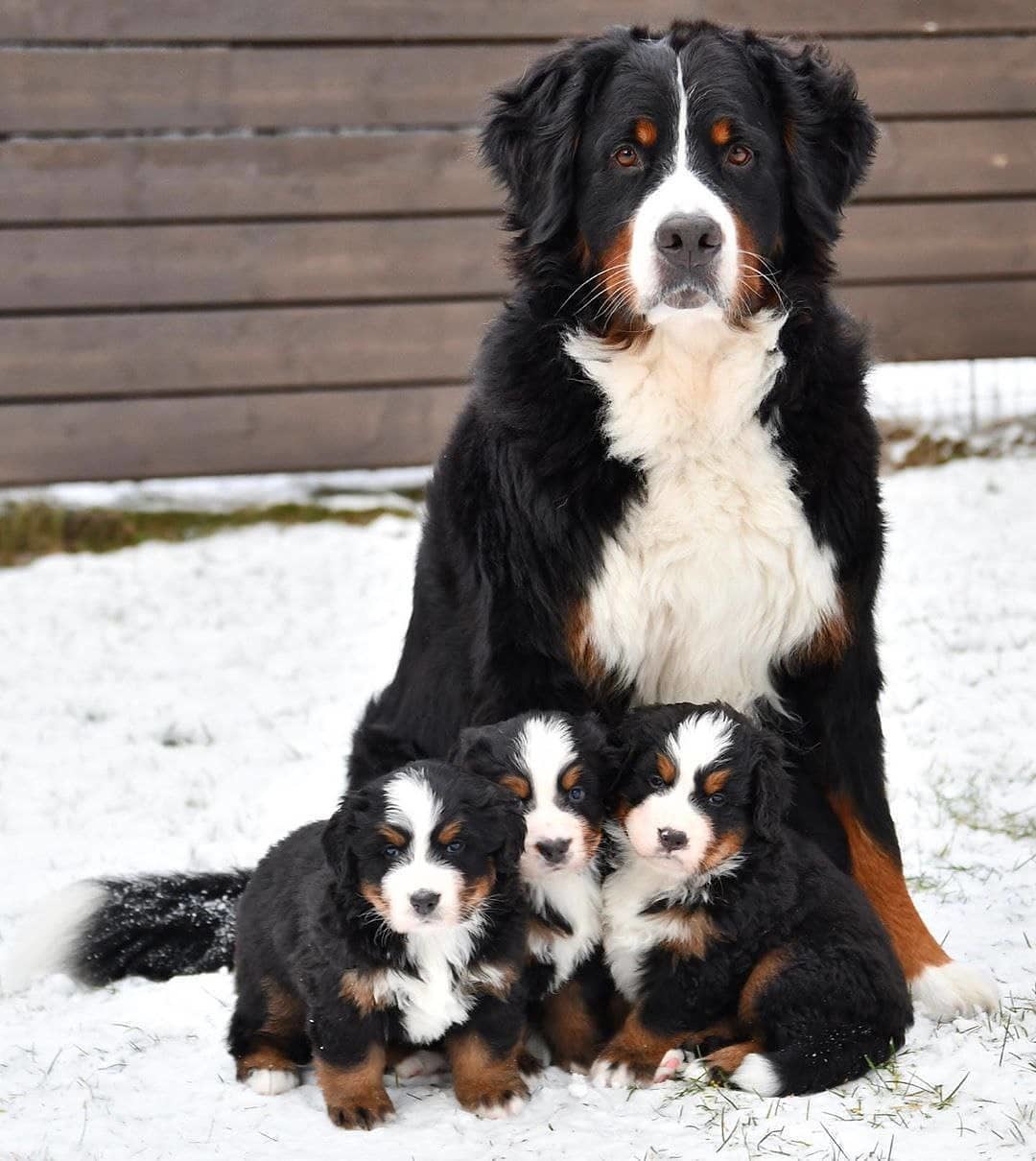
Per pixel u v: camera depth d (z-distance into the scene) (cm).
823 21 988
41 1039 398
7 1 936
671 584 423
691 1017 371
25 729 697
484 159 466
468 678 429
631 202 420
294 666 770
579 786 370
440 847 343
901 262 1009
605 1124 340
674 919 367
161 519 976
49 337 958
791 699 436
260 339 973
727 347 416
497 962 351
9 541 959
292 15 956
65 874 527
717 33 440
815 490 421
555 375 427
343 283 975
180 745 682
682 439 419
